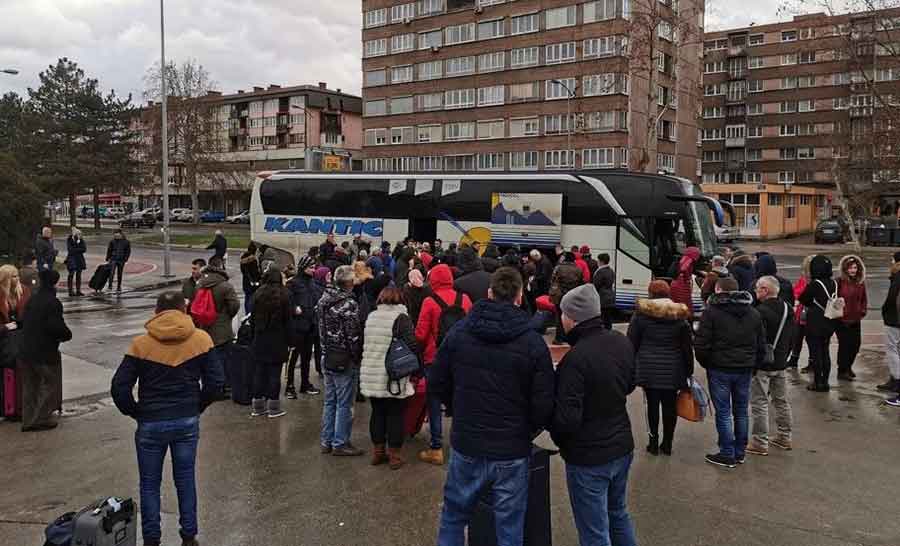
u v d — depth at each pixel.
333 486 6.21
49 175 57.31
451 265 13.45
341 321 6.91
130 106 63.38
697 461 6.90
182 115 66.69
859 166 47.91
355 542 5.11
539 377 3.99
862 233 50.47
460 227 20.41
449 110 67.31
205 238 52.47
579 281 6.66
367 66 73.25
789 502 5.89
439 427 6.84
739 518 5.56
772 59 87.94
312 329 9.47
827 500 5.93
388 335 6.50
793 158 87.19
